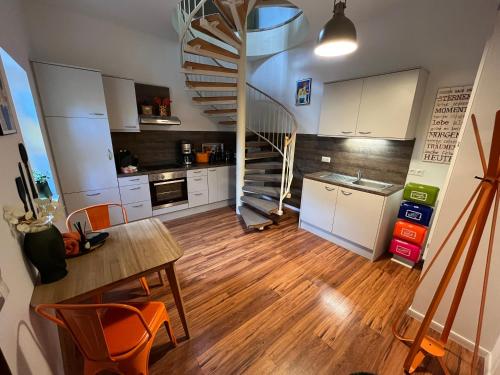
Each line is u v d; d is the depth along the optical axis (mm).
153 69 3619
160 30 3369
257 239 3148
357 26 2914
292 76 3883
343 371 1451
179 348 1574
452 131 2316
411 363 1427
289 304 1985
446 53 2268
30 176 1390
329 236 3119
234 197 4520
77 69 2582
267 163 4129
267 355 1540
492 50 1312
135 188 3287
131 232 1691
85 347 1078
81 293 1100
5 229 920
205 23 2557
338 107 2898
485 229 1444
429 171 2527
